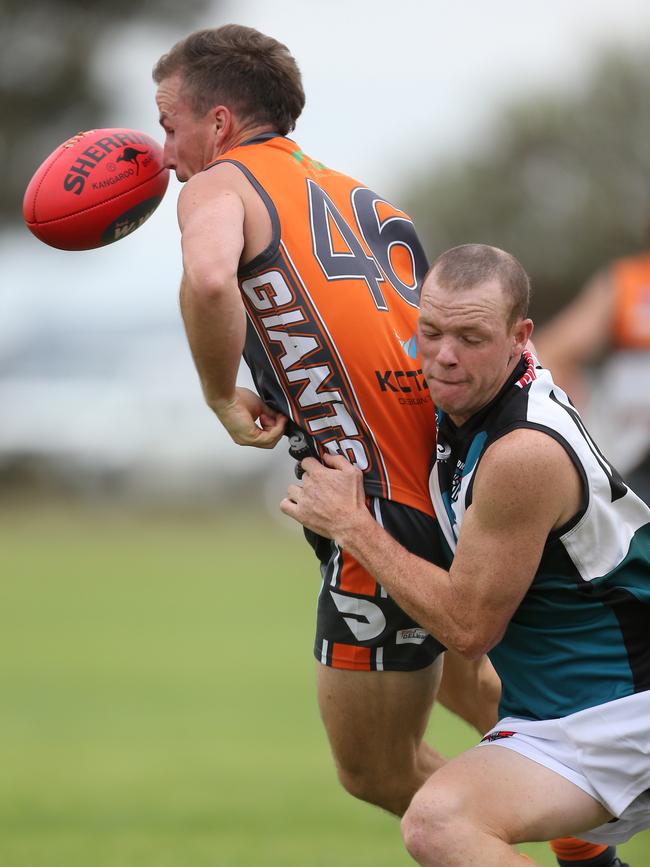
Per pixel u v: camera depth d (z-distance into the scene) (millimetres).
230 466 86312
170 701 31734
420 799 11922
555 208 110062
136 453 87688
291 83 14273
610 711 12172
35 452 89500
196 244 12500
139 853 18172
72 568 60375
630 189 108250
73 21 85188
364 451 13445
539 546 12008
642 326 22078
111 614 46531
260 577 57781
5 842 18953
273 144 13898
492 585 12031
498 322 11953
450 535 13328
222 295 12234
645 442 22000
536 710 12633
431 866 11805
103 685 33812
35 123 88062
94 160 14430
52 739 27625
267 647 40000
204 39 14156
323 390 13414
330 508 12945
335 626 13898
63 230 14367
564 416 12273
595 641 12398
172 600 50188
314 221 13516
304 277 13289
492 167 110500
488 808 11844
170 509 86250
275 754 26203
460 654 12391
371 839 19406
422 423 13664
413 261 14578
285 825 20406
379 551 12648
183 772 24516
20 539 74062
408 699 13992
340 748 14391
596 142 108125
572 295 110812
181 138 14289
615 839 12844
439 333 12086
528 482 11797
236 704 31469
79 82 86562
